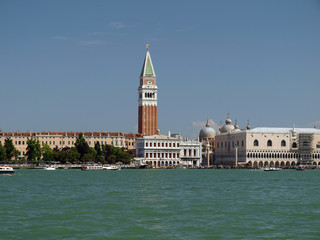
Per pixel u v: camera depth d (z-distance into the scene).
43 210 86.12
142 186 141.50
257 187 140.00
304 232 67.62
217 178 193.25
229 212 84.62
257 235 65.62
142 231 67.94
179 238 63.75
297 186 144.88
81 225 71.94
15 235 65.12
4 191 122.06
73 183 154.50
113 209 87.69
